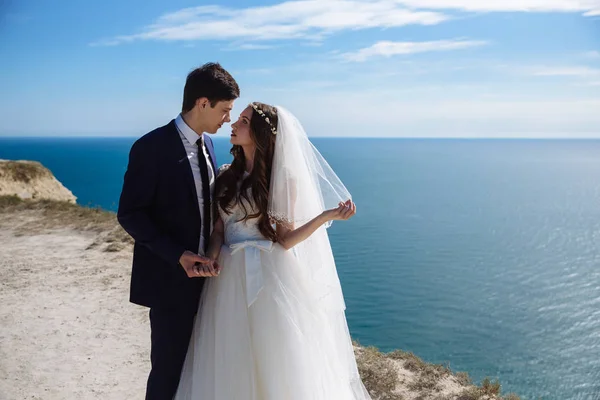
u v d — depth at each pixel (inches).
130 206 125.7
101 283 313.7
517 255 2524.6
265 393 126.0
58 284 311.6
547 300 1633.9
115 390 186.2
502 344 1136.2
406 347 1084.5
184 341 132.3
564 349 1104.8
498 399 186.2
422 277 1903.3
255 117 130.1
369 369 195.0
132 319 257.6
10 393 181.5
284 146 130.6
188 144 130.6
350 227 3191.4
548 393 840.9
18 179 988.6
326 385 130.0
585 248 2770.7
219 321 128.6
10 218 518.9
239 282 130.0
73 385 189.2
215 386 125.6
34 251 391.2
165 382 131.0
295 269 134.6
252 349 127.5
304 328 130.1
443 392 185.9
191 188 129.0
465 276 1966.0
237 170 135.0
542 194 6058.1
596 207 4867.1
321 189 140.1
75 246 407.2
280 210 130.9
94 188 3912.4
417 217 3804.1
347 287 1664.6
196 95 125.7
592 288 1836.9
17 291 298.0
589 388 867.4
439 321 1312.7
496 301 1589.6
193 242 130.0
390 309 1405.0
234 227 134.0
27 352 216.8
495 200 5300.2
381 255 2333.9
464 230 3294.8
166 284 129.9
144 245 126.3
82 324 249.8
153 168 125.9
